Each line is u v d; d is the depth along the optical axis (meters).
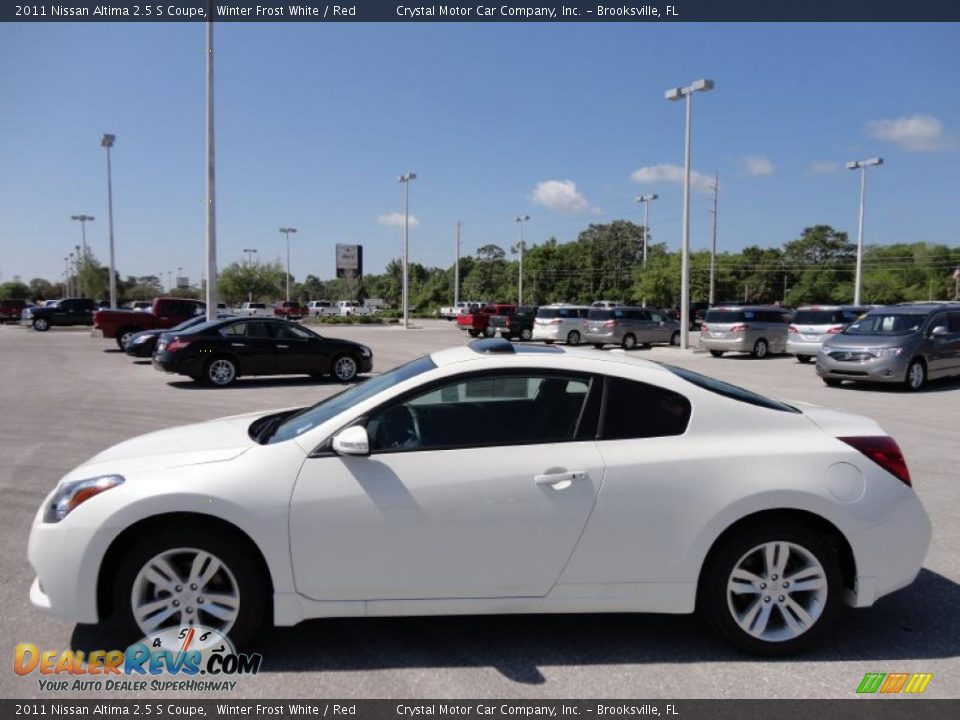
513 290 101.81
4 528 5.36
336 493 3.34
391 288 116.00
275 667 3.41
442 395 3.57
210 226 22.34
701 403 3.62
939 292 89.06
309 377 16.55
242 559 3.36
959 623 3.91
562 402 3.60
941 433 9.61
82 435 9.09
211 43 21.86
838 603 3.50
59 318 37.00
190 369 14.38
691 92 25.27
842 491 3.46
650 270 77.12
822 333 20.27
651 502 3.41
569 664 3.45
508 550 3.39
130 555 3.34
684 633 3.78
